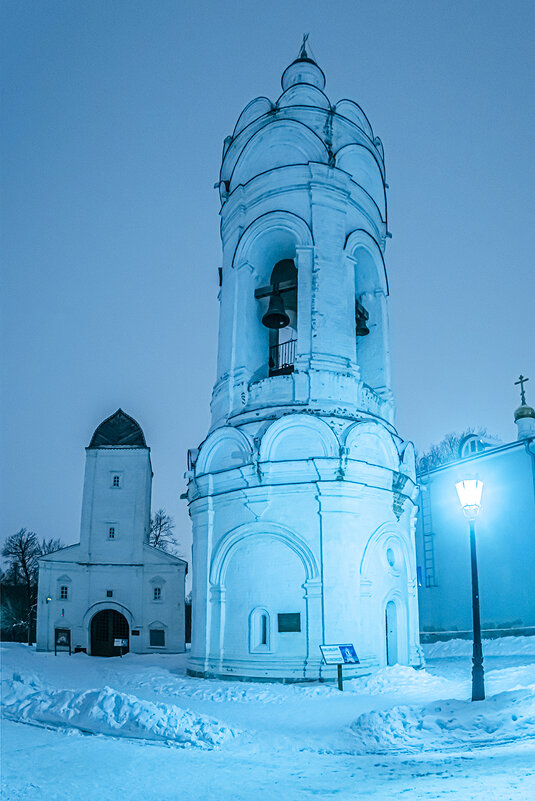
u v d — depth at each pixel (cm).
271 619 2145
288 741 1217
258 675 2097
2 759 1077
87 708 1406
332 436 2200
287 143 2666
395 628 2333
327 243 2519
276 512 2205
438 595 3728
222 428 2362
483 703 1302
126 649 4256
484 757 1016
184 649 4262
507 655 2945
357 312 2680
